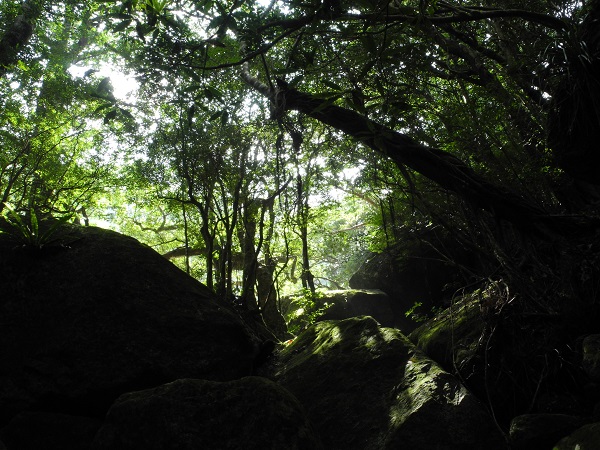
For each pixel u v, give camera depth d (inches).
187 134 289.3
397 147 191.8
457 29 243.1
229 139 286.4
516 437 137.6
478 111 243.0
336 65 186.5
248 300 391.5
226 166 295.3
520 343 170.1
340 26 142.2
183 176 291.1
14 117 325.4
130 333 183.0
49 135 332.8
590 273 169.0
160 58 146.7
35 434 162.6
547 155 213.3
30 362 174.7
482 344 172.1
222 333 198.1
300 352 214.8
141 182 371.2
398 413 151.8
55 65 393.1
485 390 165.6
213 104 292.8
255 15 148.3
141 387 175.6
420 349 188.2
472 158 231.8
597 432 117.0
